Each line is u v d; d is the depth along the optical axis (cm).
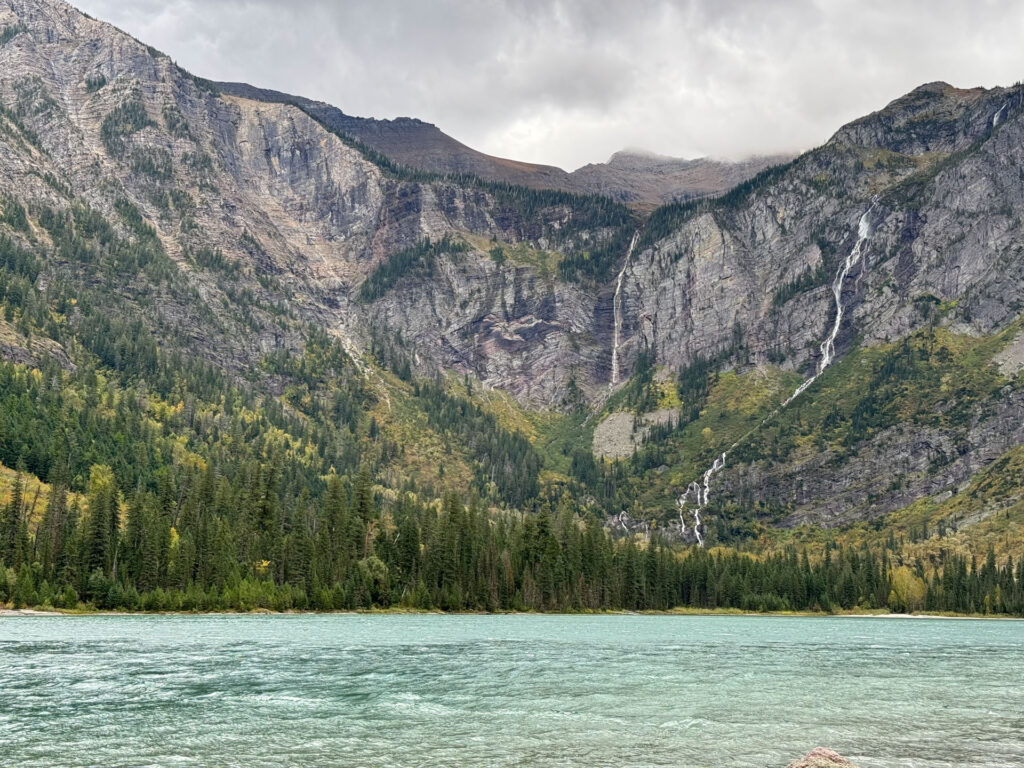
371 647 11231
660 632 16025
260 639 12162
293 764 4788
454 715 6269
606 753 5119
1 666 8656
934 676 9025
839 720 6247
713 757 5047
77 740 5306
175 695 7006
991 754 5181
